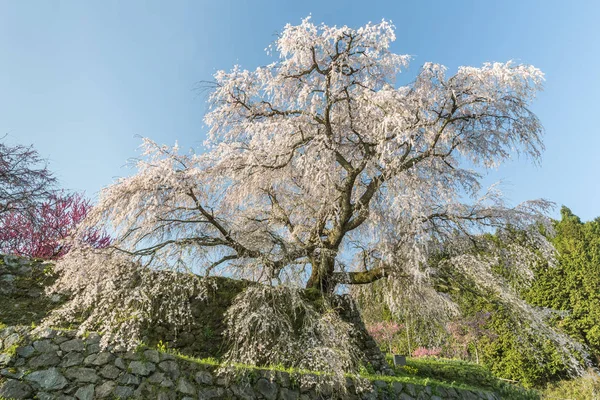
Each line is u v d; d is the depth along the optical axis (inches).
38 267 296.8
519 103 328.8
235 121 372.8
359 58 340.2
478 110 341.1
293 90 361.1
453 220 356.2
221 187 344.2
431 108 347.3
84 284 247.3
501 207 363.9
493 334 674.2
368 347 373.4
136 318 227.9
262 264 291.7
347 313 378.0
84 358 192.5
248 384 224.8
